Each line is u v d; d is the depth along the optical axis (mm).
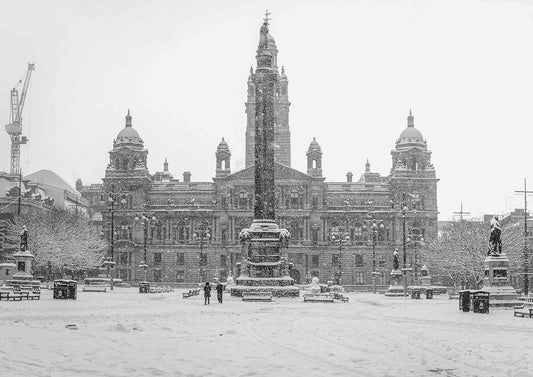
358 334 28125
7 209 133875
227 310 45344
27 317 33312
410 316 41375
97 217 177125
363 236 147625
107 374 16828
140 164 149875
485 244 104000
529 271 122125
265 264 68688
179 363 18781
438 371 18281
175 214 148375
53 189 175500
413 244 143750
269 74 69688
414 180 148125
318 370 17969
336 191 150750
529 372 18281
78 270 128750
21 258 65438
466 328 31812
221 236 146750
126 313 38562
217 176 151750
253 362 19219
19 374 15945
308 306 53469
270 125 69375
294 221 147750
